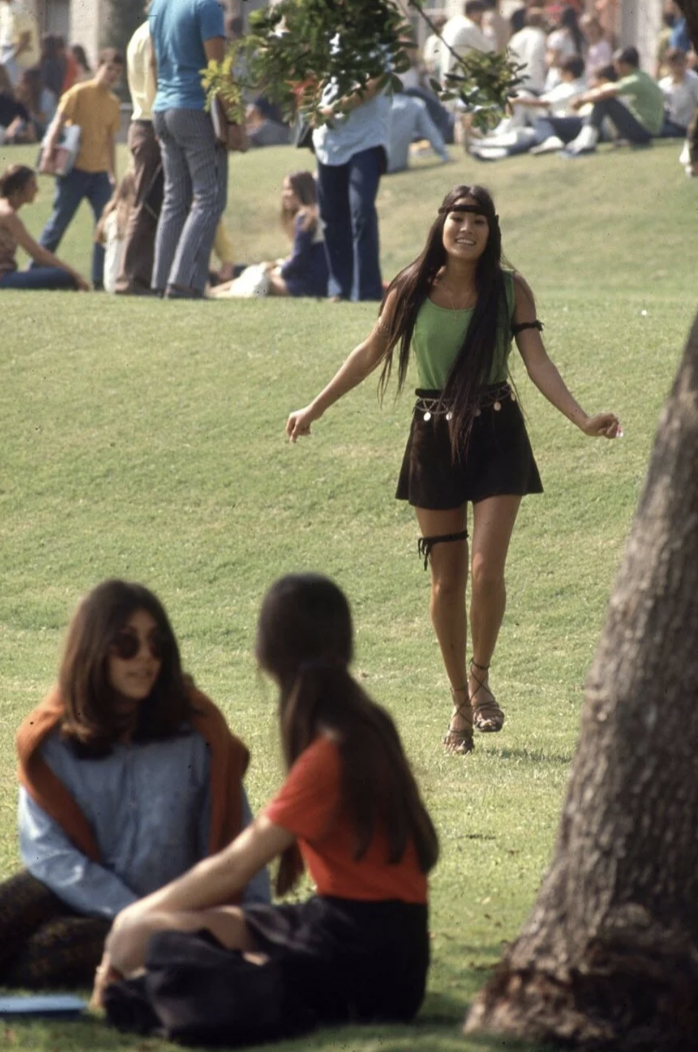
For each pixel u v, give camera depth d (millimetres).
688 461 12977
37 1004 14625
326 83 25047
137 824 15797
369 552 37938
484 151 87062
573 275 67562
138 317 50156
